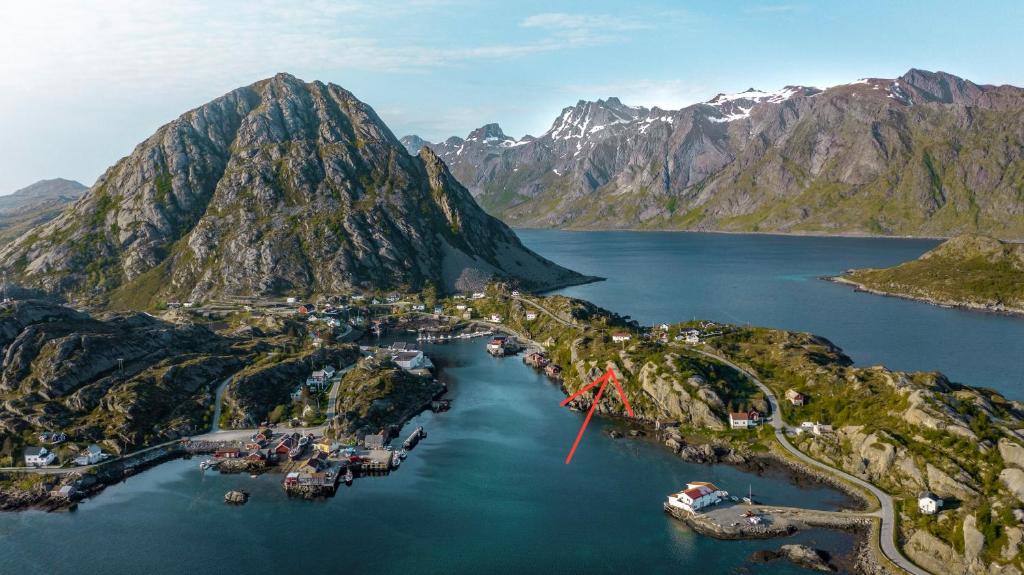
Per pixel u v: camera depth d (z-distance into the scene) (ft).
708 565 381.40
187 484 501.15
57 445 538.06
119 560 401.70
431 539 416.46
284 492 484.74
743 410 571.28
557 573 378.53
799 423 547.90
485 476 502.38
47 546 418.92
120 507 466.70
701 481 480.64
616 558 391.45
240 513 454.81
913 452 451.94
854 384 564.71
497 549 403.34
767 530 410.93
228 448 555.69
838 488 458.50
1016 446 416.46
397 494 477.36
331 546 410.93
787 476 481.46
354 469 517.96
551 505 455.63
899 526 405.59
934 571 363.15
